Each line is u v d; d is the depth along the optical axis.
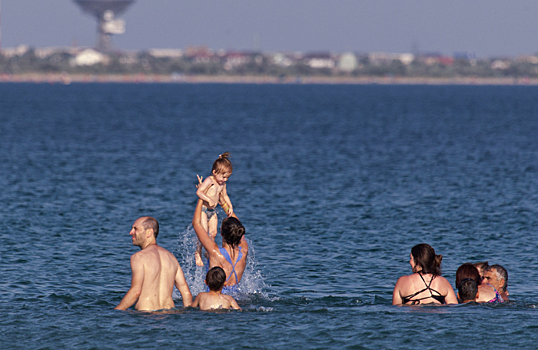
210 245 47.12
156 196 102.81
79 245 68.00
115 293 49.97
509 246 69.00
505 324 39.72
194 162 154.38
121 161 152.62
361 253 65.94
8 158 151.88
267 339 37.19
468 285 45.19
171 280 44.25
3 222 78.56
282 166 146.62
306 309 44.31
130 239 71.81
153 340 36.84
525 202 97.19
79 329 38.75
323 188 112.62
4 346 35.81
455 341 36.81
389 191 109.25
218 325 39.72
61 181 116.88
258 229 77.88
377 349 35.78
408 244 70.19
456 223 81.62
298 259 62.97
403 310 43.44
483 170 138.75
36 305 45.34
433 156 169.00
